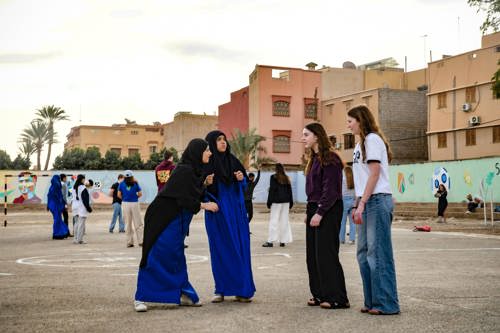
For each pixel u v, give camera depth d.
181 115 73.56
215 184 6.79
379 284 5.84
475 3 23.73
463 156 41.03
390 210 5.93
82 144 78.00
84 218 15.57
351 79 57.25
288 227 14.27
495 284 7.76
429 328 5.19
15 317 5.77
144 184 45.72
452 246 13.91
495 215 27.41
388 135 47.09
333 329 5.18
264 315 5.85
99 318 5.73
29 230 21.91
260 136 50.84
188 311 6.09
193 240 16.02
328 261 6.26
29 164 63.12
